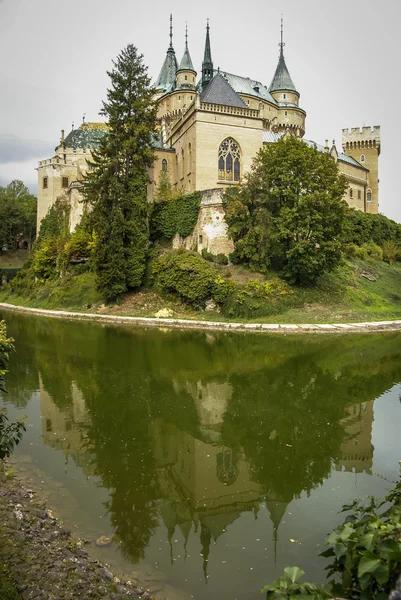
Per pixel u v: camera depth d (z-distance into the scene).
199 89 72.94
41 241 68.88
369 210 90.25
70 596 6.50
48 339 30.72
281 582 4.71
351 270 51.69
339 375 20.81
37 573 6.92
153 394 17.70
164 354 25.44
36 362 23.30
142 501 9.62
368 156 90.75
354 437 13.50
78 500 9.59
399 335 32.56
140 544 8.07
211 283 41.03
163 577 7.20
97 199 45.94
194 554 7.82
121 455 12.05
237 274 43.09
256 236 43.06
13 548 7.51
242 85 78.31
